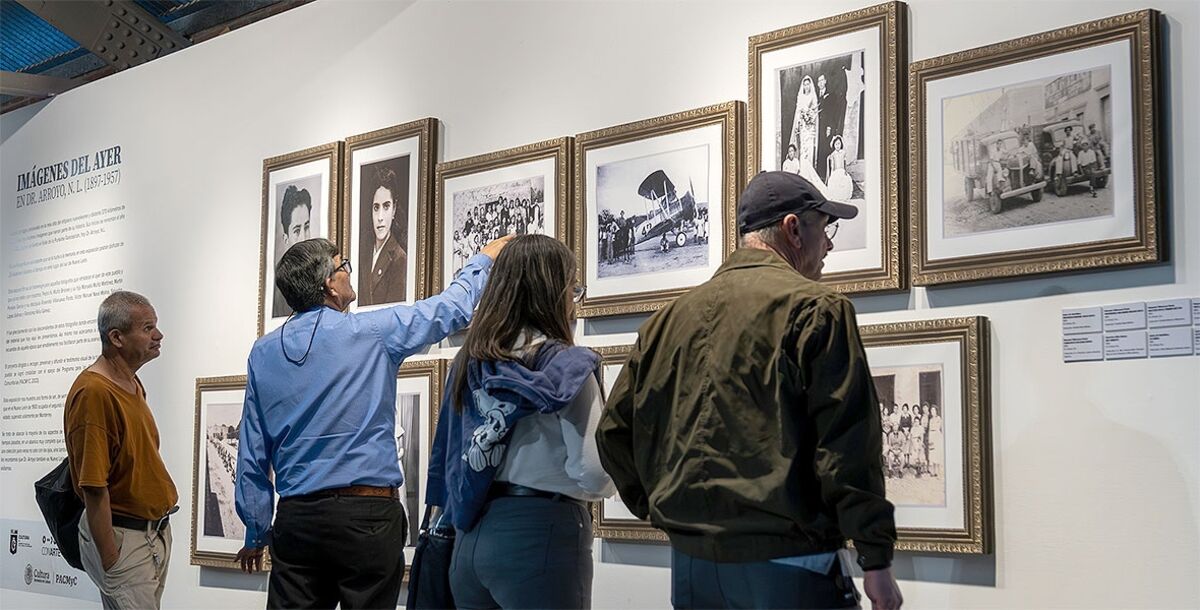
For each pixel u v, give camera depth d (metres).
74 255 7.92
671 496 3.09
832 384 2.90
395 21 6.17
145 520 5.56
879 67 4.32
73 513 5.59
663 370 3.21
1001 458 3.96
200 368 6.94
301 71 6.60
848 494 2.85
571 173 5.24
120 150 7.66
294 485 4.48
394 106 6.12
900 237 4.21
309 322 4.62
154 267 7.31
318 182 6.29
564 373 3.61
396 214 5.89
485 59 5.73
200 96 7.16
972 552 3.93
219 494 6.61
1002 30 4.11
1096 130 3.80
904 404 4.14
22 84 8.45
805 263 3.29
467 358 3.75
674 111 5.00
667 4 5.07
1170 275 3.67
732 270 3.20
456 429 3.81
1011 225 3.95
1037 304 3.93
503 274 3.75
